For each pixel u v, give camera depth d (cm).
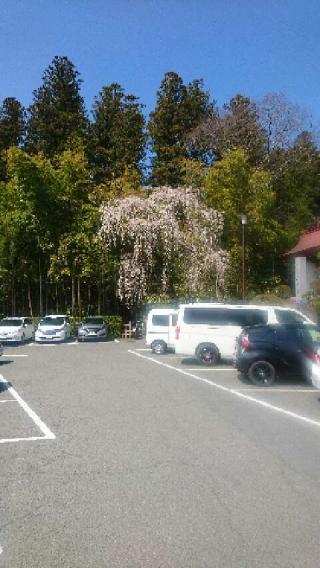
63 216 4116
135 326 3916
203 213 3616
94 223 3950
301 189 5006
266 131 5066
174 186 5450
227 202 4041
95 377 1753
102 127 5822
